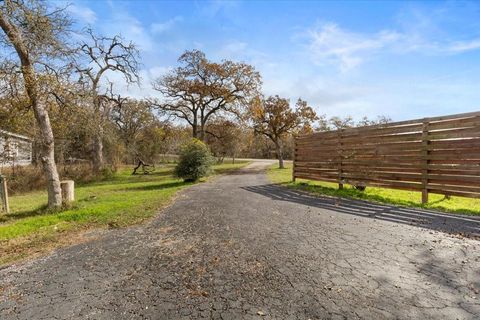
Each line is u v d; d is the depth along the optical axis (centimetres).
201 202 866
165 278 361
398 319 262
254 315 275
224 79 2558
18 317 288
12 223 722
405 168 825
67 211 800
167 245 485
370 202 808
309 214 677
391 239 478
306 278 346
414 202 775
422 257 399
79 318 281
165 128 3081
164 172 2581
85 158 2573
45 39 830
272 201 866
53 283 362
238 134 3278
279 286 329
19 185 1644
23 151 1909
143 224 629
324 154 1184
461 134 683
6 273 402
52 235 577
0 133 1606
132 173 2506
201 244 481
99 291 335
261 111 2617
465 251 417
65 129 1825
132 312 287
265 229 555
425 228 534
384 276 346
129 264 411
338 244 461
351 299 297
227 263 399
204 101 2623
